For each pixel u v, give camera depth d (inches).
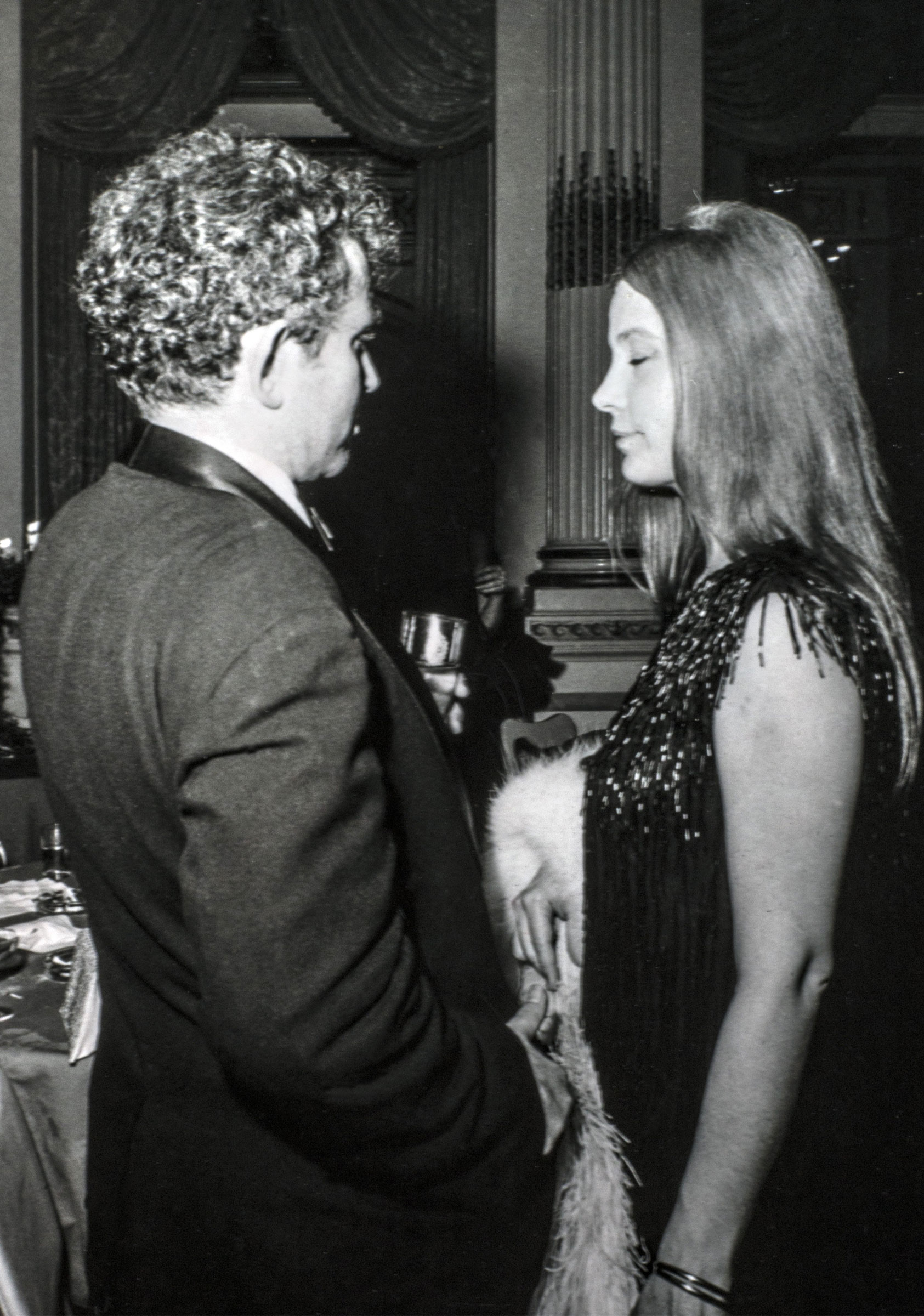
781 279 43.1
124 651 34.0
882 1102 41.3
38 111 245.0
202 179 36.8
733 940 41.0
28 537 215.0
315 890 31.0
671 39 243.0
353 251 38.9
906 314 287.3
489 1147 36.7
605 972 44.6
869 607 40.3
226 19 246.7
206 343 36.8
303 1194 36.0
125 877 36.1
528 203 249.6
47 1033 62.8
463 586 194.9
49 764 36.7
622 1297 42.1
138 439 39.0
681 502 53.2
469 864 40.0
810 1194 41.1
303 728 31.5
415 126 249.6
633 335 45.3
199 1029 36.7
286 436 39.0
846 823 38.4
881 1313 40.1
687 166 243.1
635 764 43.4
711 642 40.6
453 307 252.7
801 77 250.7
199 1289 37.0
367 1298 36.5
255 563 33.5
